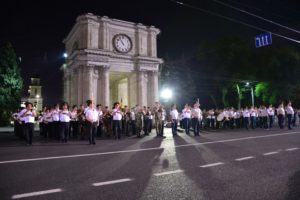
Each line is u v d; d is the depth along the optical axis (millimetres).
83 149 12016
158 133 20172
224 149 11133
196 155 9750
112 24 35844
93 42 34219
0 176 6840
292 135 16750
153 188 5695
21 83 45250
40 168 7773
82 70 33438
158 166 7883
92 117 14391
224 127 29531
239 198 5004
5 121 44750
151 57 37344
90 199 5043
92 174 6969
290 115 23141
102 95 33781
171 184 5980
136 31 37438
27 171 7391
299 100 51656
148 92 37375
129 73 37500
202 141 14594
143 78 36812
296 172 6902
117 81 42344
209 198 5031
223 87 51812
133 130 22719
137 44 37281
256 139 14773
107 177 6648
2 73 43125
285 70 49625
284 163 8039
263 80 49625
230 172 7023
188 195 5215
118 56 35406
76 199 5047
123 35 36500
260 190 5449
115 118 18047
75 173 7098
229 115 28438
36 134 25797
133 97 37094
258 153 9922
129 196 5188
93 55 33594
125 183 6105
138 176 6727
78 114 18109
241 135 17781
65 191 5547
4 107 43000
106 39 35094
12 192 5512
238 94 51875
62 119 15922
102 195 5266
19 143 15344
